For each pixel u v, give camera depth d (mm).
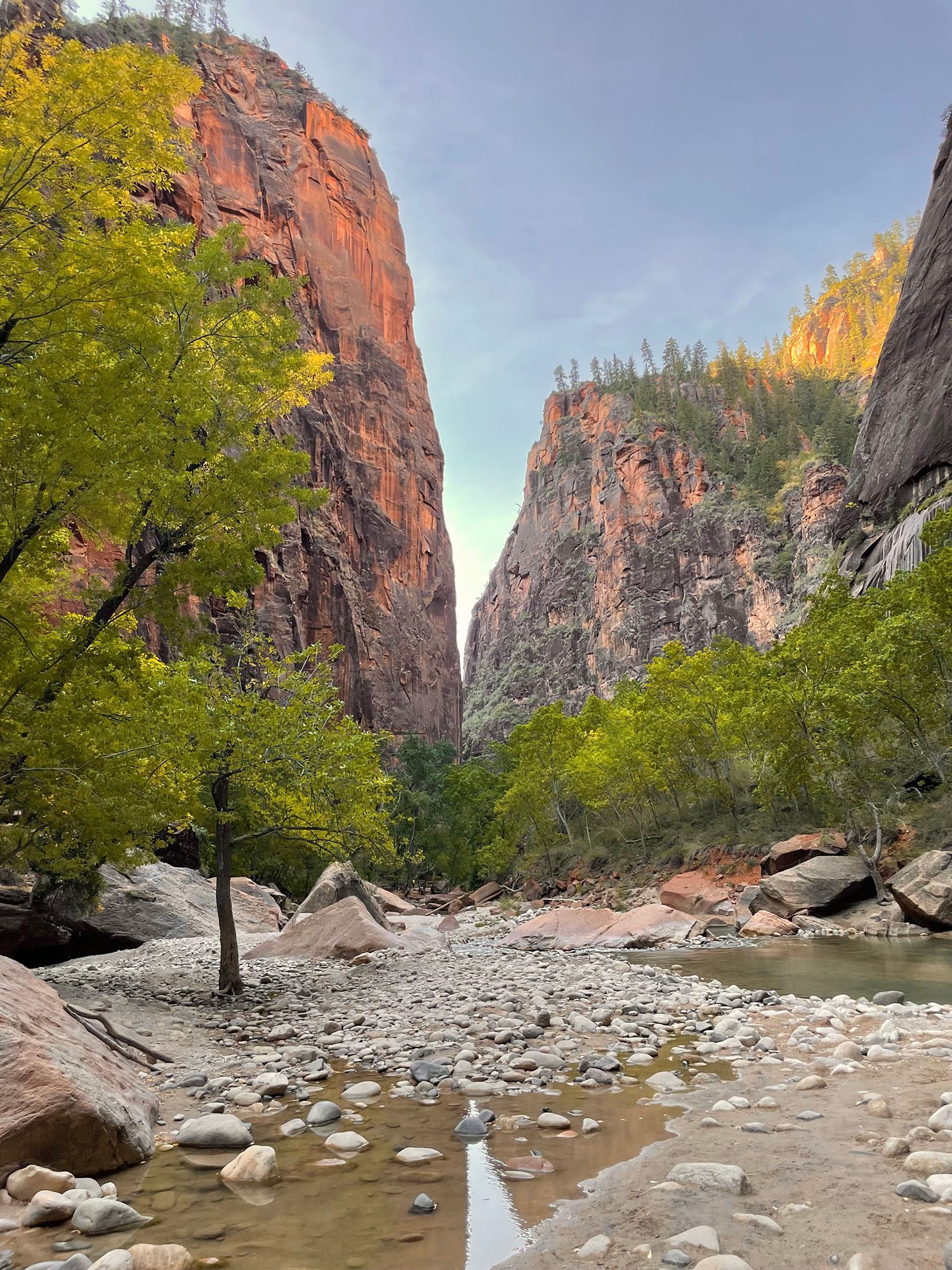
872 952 19828
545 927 28531
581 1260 3643
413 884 81938
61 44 11227
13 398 11031
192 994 15023
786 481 183625
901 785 37438
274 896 46938
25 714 11367
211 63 144375
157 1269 3590
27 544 12594
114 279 11383
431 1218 4258
